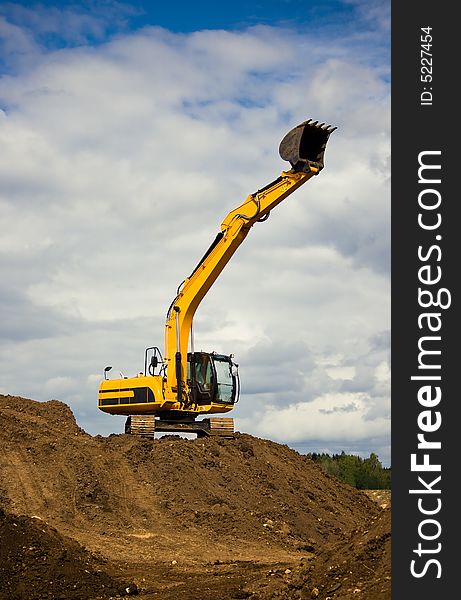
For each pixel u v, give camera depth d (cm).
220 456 3459
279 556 2667
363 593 1542
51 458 3206
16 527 2036
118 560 2462
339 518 3281
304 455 3856
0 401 3759
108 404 3684
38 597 1828
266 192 3478
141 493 3100
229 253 3575
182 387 3575
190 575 2203
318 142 3406
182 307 3622
